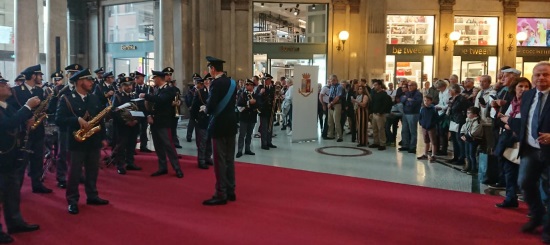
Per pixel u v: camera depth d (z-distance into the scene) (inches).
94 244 173.0
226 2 759.7
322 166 341.7
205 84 328.2
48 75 521.3
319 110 547.5
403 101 418.3
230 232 187.3
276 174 309.0
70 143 217.0
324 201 238.8
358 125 446.9
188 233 185.8
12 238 177.3
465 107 339.3
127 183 278.5
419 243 177.2
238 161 359.6
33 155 251.9
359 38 780.0
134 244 173.0
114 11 792.9
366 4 769.6
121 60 796.6
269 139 430.3
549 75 178.4
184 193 254.1
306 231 189.5
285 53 792.3
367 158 378.6
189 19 693.3
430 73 815.7
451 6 792.9
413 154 399.5
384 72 767.7
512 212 220.7
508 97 230.1
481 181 284.4
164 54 623.8
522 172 190.4
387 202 238.2
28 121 201.2
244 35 768.3
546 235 178.9
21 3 447.2
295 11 825.5
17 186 185.6
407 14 800.3
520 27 813.9
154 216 209.8
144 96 287.0
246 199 241.8
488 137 300.4
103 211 217.9
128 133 309.1
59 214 213.0
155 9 726.5
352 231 190.4
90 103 225.9
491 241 180.4
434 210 223.9
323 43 788.0
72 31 784.3
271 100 424.2
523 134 188.4
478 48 813.9
